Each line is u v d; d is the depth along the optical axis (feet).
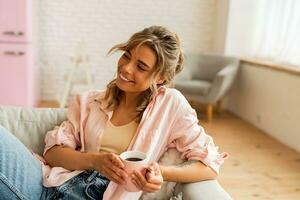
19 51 11.34
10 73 11.48
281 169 8.86
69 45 14.56
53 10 14.12
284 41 11.70
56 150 4.00
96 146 3.99
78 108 4.25
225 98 15.01
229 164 9.03
